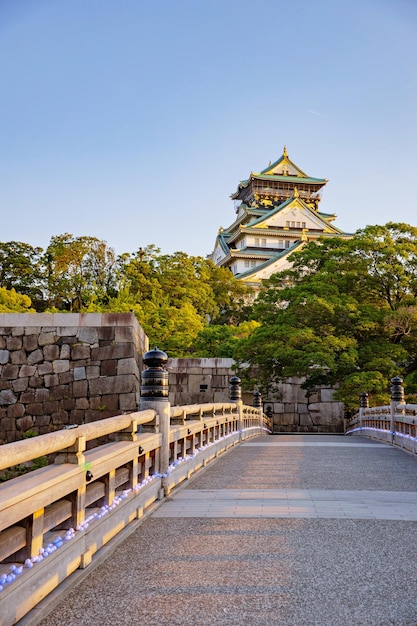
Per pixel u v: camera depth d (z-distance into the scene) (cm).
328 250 2923
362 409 2125
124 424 530
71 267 4675
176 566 432
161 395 685
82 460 410
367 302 2709
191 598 369
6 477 1416
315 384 2627
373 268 2608
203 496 704
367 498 688
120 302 3903
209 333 3272
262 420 2259
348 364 2375
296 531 533
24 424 1588
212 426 1113
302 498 688
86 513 443
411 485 784
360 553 463
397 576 408
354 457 1142
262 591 380
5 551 311
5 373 1617
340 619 336
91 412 1580
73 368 1611
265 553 464
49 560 358
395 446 1416
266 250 6925
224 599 367
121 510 515
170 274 4919
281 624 330
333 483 802
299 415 2894
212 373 2683
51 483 353
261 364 2600
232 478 854
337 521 571
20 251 5122
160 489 673
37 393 1602
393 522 567
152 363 696
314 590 381
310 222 7119
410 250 2522
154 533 528
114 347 1611
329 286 2566
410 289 2569
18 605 318
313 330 2502
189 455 880
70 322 1638
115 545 477
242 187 8219
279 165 8069
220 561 443
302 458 1127
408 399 2420
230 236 7644
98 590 382
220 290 5578
